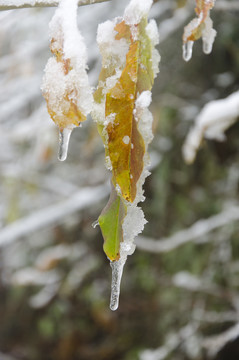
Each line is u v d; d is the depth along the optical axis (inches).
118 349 69.1
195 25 12.9
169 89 58.2
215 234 55.2
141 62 11.0
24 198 66.9
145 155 11.0
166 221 61.8
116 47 11.2
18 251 77.2
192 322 56.0
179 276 48.6
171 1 42.9
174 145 58.2
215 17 53.1
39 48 48.4
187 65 57.5
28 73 48.9
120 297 69.2
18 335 79.4
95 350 70.8
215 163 57.2
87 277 72.9
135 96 11.0
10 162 58.6
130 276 68.8
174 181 59.3
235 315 48.7
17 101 47.3
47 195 67.4
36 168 64.1
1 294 79.2
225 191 57.1
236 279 54.7
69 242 72.9
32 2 12.0
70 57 11.0
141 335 69.1
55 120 11.1
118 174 11.0
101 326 72.0
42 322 74.0
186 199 60.1
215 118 26.4
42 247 76.5
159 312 64.9
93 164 68.4
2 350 77.9
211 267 55.9
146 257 66.1
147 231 63.1
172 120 57.2
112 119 11.0
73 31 11.1
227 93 57.0
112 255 11.3
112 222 11.3
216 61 57.1
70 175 69.2
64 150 11.7
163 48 56.2
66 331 73.6
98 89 11.3
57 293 71.4
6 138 54.1
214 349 37.3
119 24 11.3
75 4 11.4
